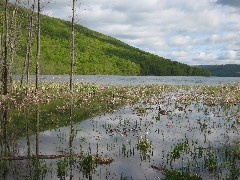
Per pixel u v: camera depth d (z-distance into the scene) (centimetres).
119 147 1623
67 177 1215
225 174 1252
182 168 1285
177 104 3306
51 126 2095
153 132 1972
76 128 2050
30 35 2811
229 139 1802
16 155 1436
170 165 1361
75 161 1376
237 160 1409
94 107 2897
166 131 2003
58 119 2308
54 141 1723
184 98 3756
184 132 1978
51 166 1327
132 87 5481
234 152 1466
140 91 4647
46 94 3416
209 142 1736
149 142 1633
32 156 1393
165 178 1183
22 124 2078
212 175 1241
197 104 3300
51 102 2997
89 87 4675
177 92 4853
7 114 2138
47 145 1639
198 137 1855
